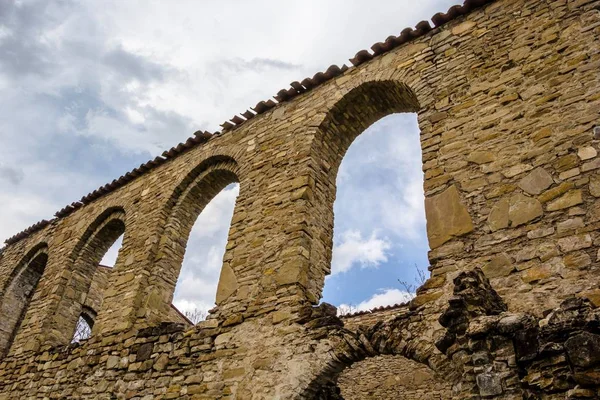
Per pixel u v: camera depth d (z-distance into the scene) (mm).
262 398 5340
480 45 6715
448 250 5176
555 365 3256
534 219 4832
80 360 7762
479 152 5688
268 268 6512
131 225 9547
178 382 6223
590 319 3338
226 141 9242
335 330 5320
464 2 7129
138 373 6762
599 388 3031
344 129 8125
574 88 5453
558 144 5160
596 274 4195
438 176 5828
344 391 10750
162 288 8367
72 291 10227
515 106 5781
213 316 6586
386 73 7469
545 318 3871
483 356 3547
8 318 11508
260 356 5699
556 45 5953
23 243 12812
